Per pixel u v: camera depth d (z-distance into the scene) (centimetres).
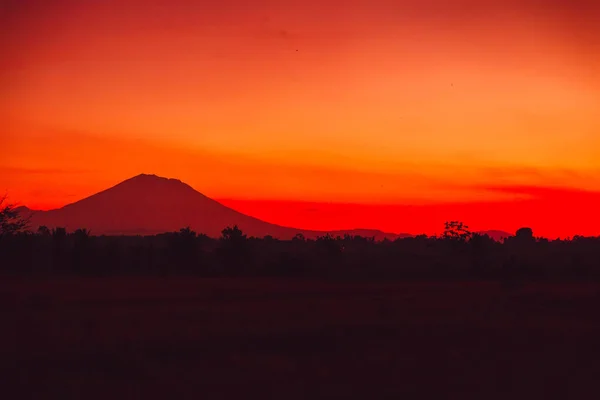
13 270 11225
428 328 4012
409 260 13062
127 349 3067
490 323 4278
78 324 3947
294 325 3950
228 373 2656
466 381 2516
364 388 2402
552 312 5388
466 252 13862
